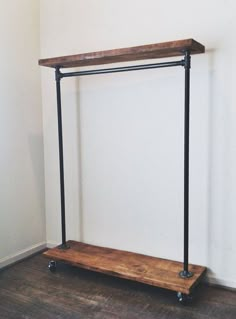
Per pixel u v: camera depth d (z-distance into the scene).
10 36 2.79
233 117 2.28
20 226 2.96
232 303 2.23
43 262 2.92
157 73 2.51
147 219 2.68
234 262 2.38
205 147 2.39
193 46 2.03
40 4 3.01
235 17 2.21
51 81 3.04
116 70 2.44
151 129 2.58
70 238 3.10
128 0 2.58
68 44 2.91
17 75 2.87
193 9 2.34
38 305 2.24
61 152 2.82
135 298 2.30
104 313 2.13
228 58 2.26
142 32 2.55
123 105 2.69
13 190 2.88
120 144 2.74
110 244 2.88
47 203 3.21
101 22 2.72
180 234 2.55
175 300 2.27
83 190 2.98
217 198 2.39
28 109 2.99
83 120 2.91
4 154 2.79
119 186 2.79
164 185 2.58
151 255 2.68
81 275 2.66
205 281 2.48
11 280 2.59
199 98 2.37
